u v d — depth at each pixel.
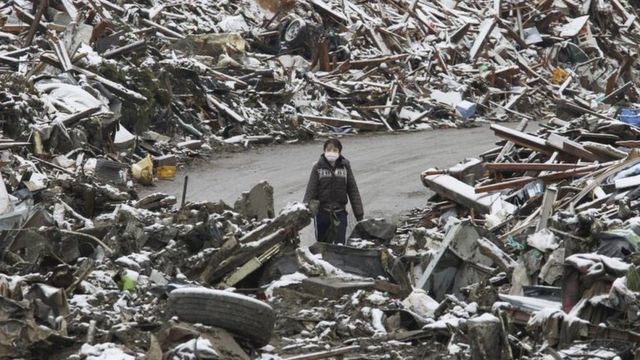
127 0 80.19
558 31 110.50
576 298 20.83
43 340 19.06
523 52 103.50
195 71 59.84
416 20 101.69
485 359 18.56
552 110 88.00
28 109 43.53
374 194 44.47
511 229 33.03
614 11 125.00
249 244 26.16
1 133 42.47
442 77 88.00
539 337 20.30
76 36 54.56
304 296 24.03
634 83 103.75
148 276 24.55
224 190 43.78
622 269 20.39
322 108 70.12
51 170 40.00
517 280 23.52
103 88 51.28
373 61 83.25
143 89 54.00
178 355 18.00
